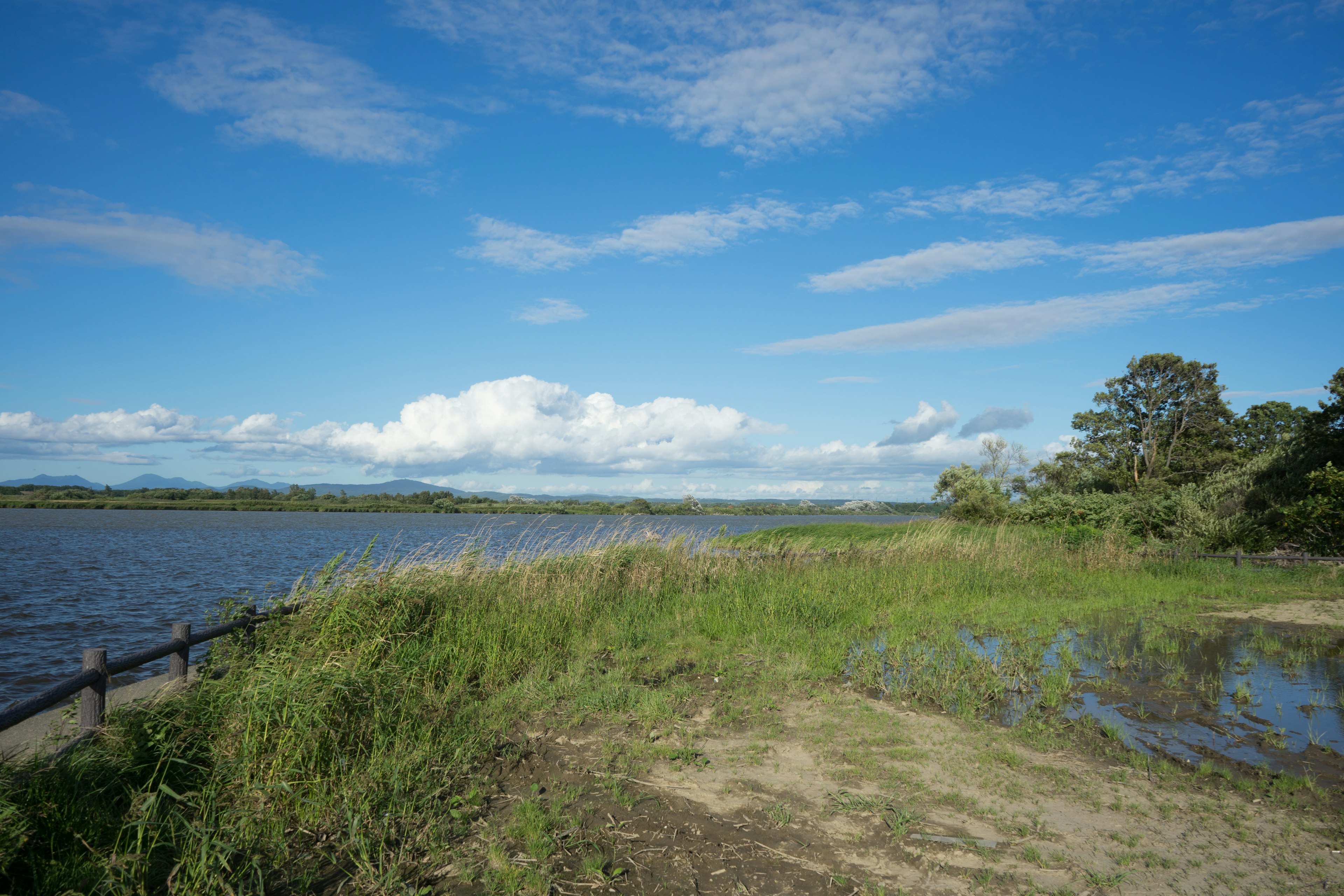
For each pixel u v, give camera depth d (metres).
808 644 10.20
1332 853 4.57
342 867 4.47
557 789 5.63
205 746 5.60
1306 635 11.69
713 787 5.68
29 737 5.88
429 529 59.75
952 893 4.18
